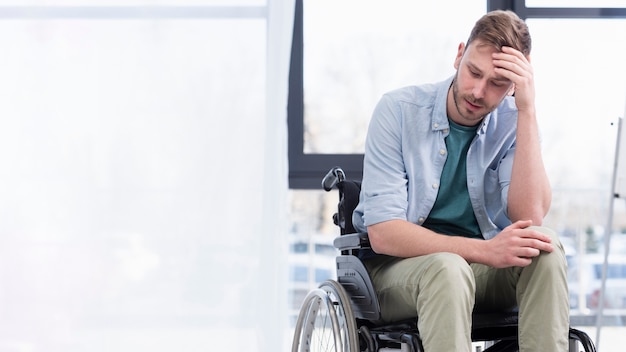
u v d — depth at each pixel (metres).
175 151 4.09
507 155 2.85
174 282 4.08
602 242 4.38
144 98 4.11
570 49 4.29
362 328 2.59
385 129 2.79
